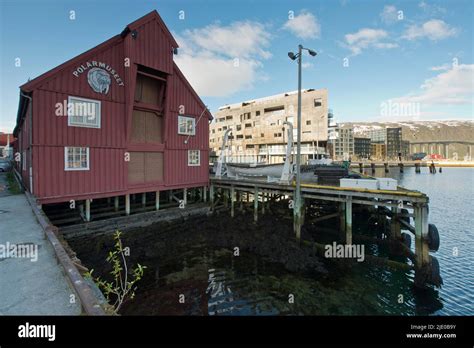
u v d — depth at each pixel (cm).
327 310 790
